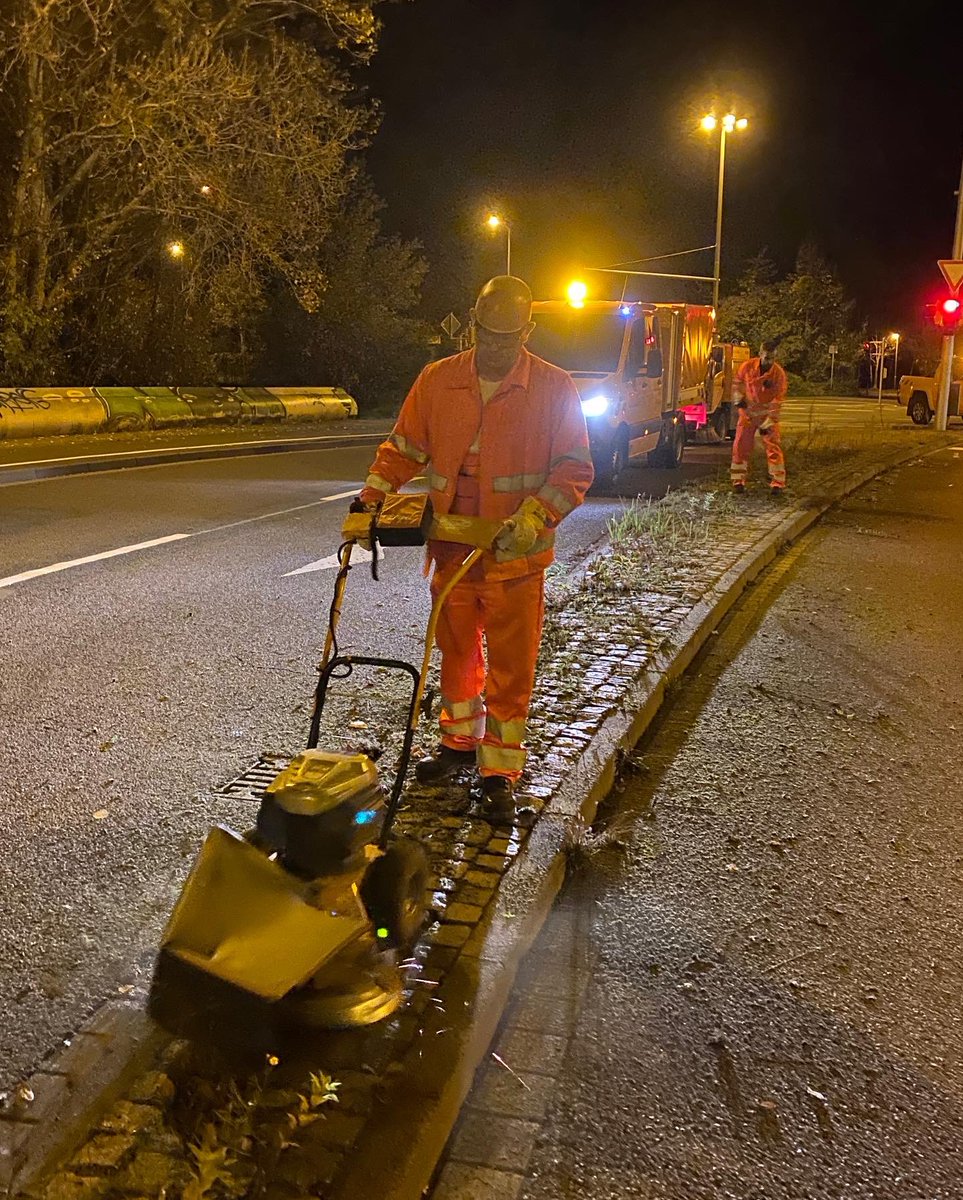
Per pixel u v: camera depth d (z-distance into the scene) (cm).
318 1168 253
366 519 387
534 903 370
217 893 294
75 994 322
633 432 1585
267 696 580
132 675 617
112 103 2169
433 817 424
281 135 2355
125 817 436
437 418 410
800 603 866
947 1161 278
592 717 538
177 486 1442
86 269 2662
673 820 467
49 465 1548
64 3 2103
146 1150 254
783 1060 314
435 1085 283
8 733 526
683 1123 288
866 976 358
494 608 415
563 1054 313
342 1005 292
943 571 1006
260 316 3534
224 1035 299
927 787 515
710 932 380
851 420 3547
